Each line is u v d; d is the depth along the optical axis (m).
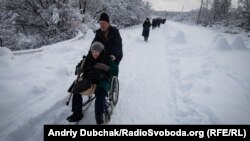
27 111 4.20
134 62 8.61
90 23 18.94
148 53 10.59
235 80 6.28
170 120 4.18
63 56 7.97
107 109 3.97
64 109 4.43
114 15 28.48
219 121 3.95
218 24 45.22
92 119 4.15
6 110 4.16
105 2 23.80
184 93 5.34
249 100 4.92
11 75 5.56
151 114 4.41
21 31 16.58
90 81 3.69
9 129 3.66
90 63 3.91
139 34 19.67
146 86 5.98
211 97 4.93
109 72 3.84
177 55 9.91
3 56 6.62
